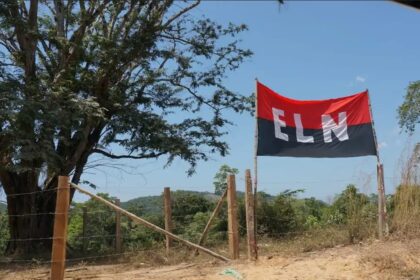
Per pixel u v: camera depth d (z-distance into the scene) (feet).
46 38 57.31
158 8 62.69
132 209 67.31
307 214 65.67
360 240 38.01
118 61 59.31
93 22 61.98
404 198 39.47
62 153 60.64
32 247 56.54
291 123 37.65
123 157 68.03
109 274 35.12
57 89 52.29
